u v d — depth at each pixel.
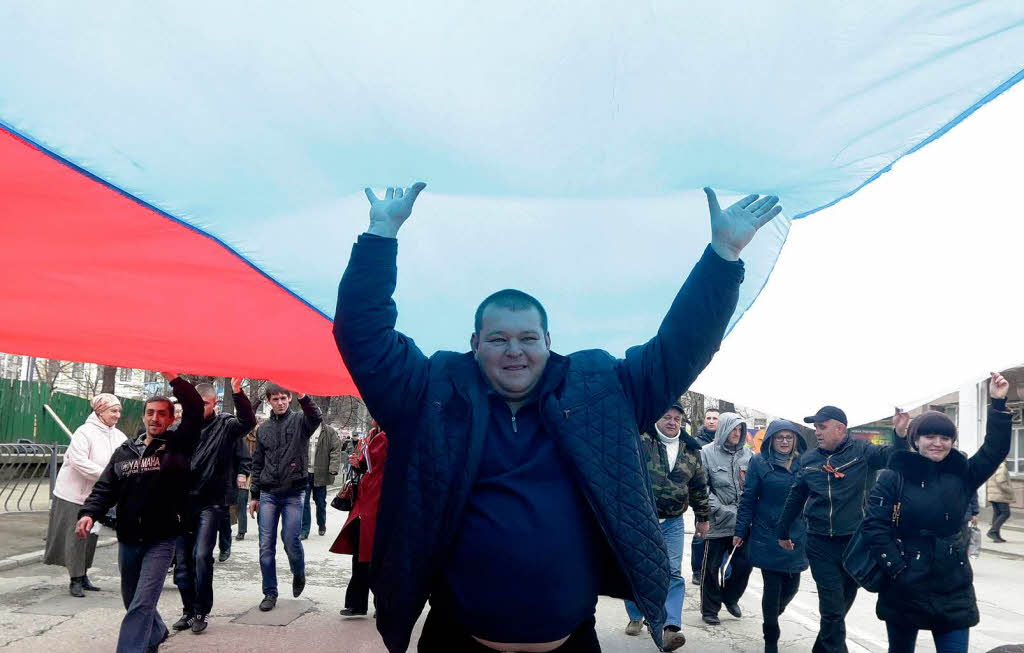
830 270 4.35
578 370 2.60
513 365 2.52
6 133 3.13
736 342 4.98
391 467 2.60
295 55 2.61
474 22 2.39
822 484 5.61
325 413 29.42
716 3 2.30
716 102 2.77
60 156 3.18
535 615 2.40
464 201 3.81
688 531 15.62
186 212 3.73
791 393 5.20
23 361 37.53
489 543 2.41
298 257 4.33
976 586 10.35
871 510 4.51
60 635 6.48
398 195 2.75
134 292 4.82
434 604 2.56
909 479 4.45
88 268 4.48
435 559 2.43
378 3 2.33
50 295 4.88
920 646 6.98
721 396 5.38
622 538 2.40
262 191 3.54
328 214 3.87
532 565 2.39
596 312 5.05
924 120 2.97
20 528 12.48
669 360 2.60
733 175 3.37
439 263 4.43
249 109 2.90
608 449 2.47
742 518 6.43
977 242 3.95
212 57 2.65
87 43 2.60
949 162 3.54
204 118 2.97
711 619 7.59
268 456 7.76
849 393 5.00
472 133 2.98
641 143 3.05
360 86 2.73
